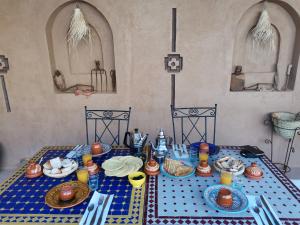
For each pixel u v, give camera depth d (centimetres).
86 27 232
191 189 127
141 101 248
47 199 119
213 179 136
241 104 245
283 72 247
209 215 107
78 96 248
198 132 254
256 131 253
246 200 113
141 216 107
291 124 221
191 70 237
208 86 241
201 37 228
